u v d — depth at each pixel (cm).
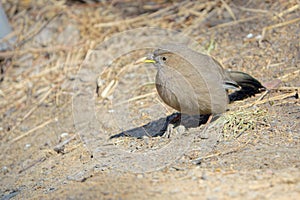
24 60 1508
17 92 1408
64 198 742
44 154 1107
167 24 1502
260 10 1416
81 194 729
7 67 1502
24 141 1201
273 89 1070
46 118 1271
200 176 712
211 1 1530
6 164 1121
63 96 1335
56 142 1152
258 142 862
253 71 1186
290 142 844
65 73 1419
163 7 1592
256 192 633
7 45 1543
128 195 676
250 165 757
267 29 1330
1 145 1206
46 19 1606
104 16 1587
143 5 1617
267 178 679
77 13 1608
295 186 641
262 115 956
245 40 1322
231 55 1280
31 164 1087
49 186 921
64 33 1552
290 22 1320
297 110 959
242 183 665
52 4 1645
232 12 1454
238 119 945
